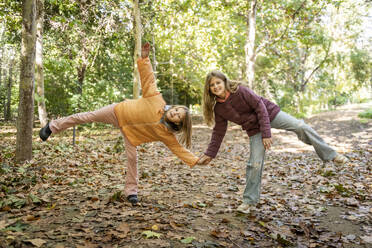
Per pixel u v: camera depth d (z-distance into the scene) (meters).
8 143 8.54
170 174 5.69
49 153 7.00
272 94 25.77
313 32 17.61
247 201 3.60
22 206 3.27
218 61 16.70
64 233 2.61
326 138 11.95
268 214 3.48
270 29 16.70
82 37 12.43
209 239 2.71
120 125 3.53
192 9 13.08
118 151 7.99
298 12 14.88
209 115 3.63
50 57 13.87
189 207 3.64
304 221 3.22
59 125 3.45
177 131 3.49
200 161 3.61
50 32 13.50
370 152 8.01
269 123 3.39
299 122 3.45
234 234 2.86
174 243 2.57
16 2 12.02
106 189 4.23
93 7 11.11
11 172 4.93
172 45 15.84
